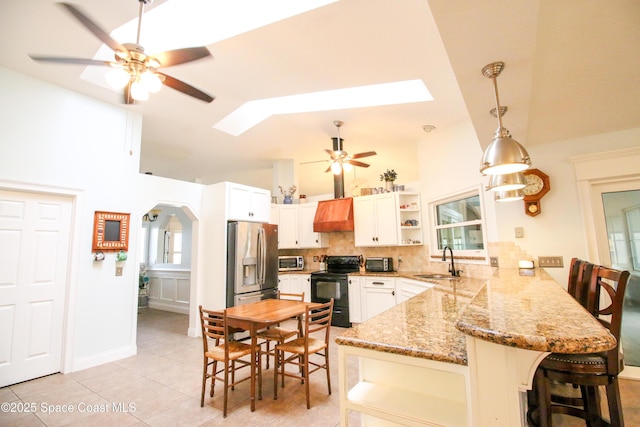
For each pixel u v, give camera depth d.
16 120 2.82
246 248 4.32
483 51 1.49
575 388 2.50
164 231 7.03
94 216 3.32
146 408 2.37
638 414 2.13
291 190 5.82
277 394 2.57
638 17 1.55
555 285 1.94
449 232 4.35
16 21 2.21
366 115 3.73
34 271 2.94
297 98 3.75
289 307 2.94
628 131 2.94
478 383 0.92
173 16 2.40
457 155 3.88
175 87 2.32
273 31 2.25
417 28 2.14
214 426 2.12
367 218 5.10
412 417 1.14
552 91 2.28
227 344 2.35
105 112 3.48
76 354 3.11
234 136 4.54
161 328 4.90
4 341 2.75
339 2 1.93
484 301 1.35
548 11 1.50
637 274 2.88
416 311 1.80
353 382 2.80
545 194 3.15
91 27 1.74
